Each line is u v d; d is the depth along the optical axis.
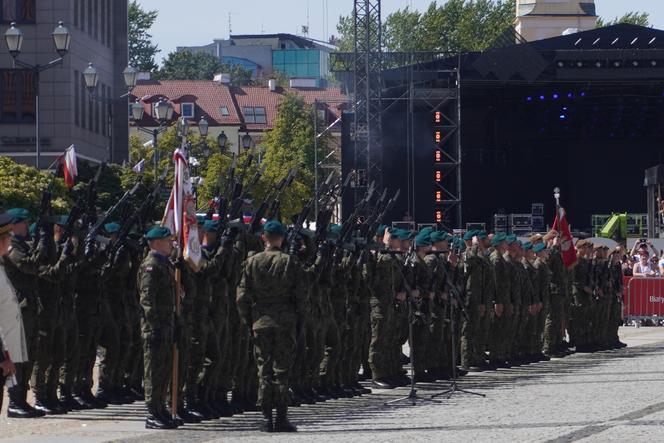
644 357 31.48
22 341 14.11
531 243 31.55
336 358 22.89
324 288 22.33
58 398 20.73
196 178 36.12
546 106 67.62
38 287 19.75
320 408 21.47
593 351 34.34
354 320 23.66
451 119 64.06
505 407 20.73
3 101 67.44
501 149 67.94
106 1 76.75
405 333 25.39
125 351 21.50
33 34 67.19
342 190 24.22
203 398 20.16
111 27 78.44
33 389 20.12
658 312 44.44
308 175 110.38
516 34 65.31
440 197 63.69
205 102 148.75
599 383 24.78
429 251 25.25
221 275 20.36
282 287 18.17
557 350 32.59
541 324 31.52
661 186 60.75
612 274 35.06
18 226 19.53
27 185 38.78
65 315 20.16
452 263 27.33
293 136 121.00
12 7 67.31
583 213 69.94
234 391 21.34
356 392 23.66
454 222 64.94
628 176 70.00
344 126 62.97
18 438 17.12
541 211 68.06
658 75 63.69
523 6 113.69
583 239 35.62
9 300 13.99
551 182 69.12
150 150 100.31
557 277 32.50
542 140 68.69
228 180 21.22
